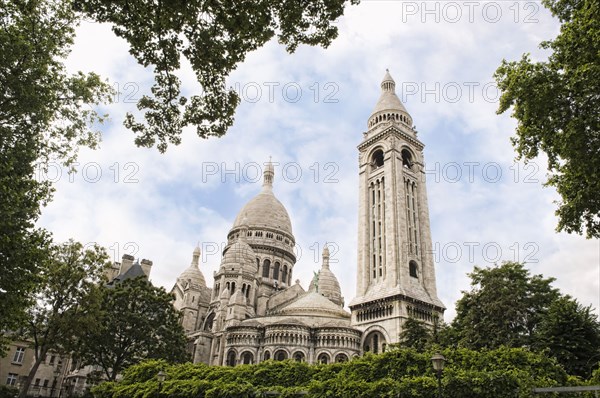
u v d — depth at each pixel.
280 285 126.94
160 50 23.08
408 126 111.19
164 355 66.06
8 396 70.38
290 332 83.50
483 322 55.53
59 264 57.53
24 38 32.78
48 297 57.34
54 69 37.25
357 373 36.03
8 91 32.62
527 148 30.80
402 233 93.56
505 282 57.16
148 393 43.06
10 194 30.17
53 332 56.50
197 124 25.56
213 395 39.31
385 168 103.19
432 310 89.44
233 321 95.56
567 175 29.48
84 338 61.44
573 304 49.75
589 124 26.02
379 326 85.56
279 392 37.66
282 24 22.66
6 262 30.44
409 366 34.22
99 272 61.16
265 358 82.50
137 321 64.88
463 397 28.95
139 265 109.94
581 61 25.61
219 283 114.56
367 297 91.06
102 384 52.12
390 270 90.38
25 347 85.25
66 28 36.62
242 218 137.00
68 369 90.38
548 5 29.39
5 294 30.73
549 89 27.14
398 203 96.62
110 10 21.66
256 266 120.62
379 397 31.36
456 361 33.97
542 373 32.12
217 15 21.56
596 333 47.66
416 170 106.94
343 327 84.62
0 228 29.52
